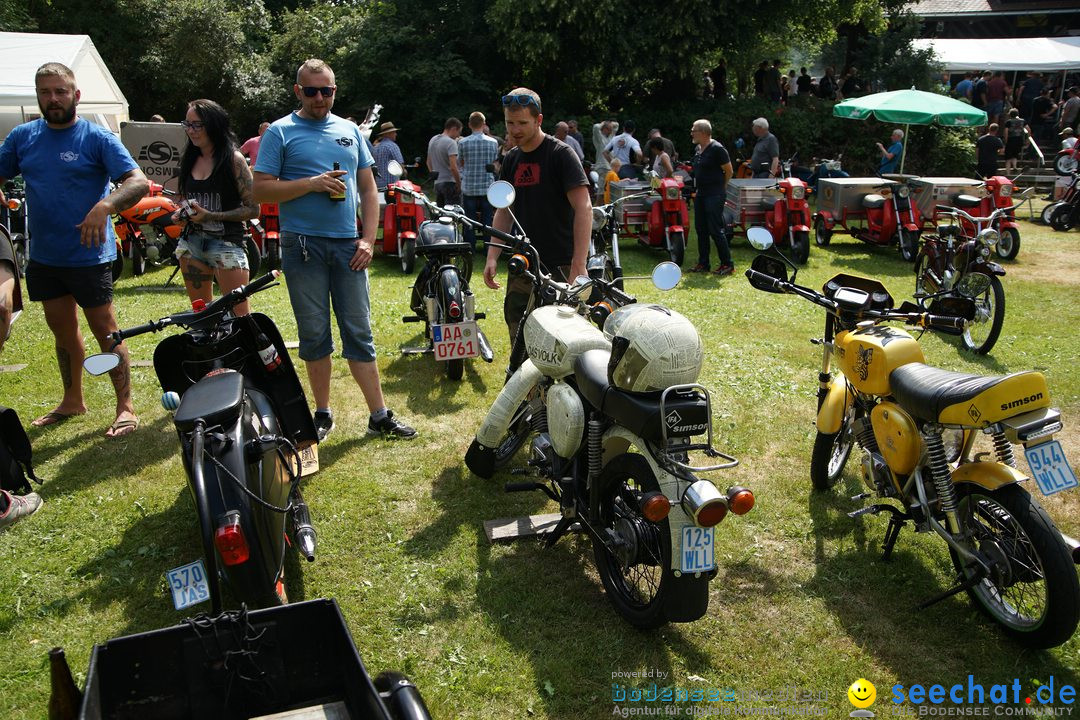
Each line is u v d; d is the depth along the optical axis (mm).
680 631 3309
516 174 4887
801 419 5438
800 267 10609
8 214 9102
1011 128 20031
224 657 2293
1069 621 2926
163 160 10000
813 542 3979
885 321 3920
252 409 3578
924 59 22969
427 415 5418
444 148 11844
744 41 20859
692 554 2887
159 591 3551
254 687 2336
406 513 4215
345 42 22422
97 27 23938
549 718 2859
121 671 2217
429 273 6238
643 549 3137
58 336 5098
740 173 15383
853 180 11883
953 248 7875
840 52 25672
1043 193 18891
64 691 1990
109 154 4703
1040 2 29125
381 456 4812
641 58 20516
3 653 3156
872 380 3586
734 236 12906
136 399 5633
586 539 3986
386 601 3506
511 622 3359
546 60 21453
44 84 4562
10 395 5723
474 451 4375
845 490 4477
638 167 13727
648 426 2979
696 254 11617
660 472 2975
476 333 5605
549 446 3844
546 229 4895
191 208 5258
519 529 3990
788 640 3270
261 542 3000
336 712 2219
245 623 2281
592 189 12906
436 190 12023
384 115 22281
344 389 5875
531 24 20094
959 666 3117
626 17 19766
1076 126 22297
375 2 23500
